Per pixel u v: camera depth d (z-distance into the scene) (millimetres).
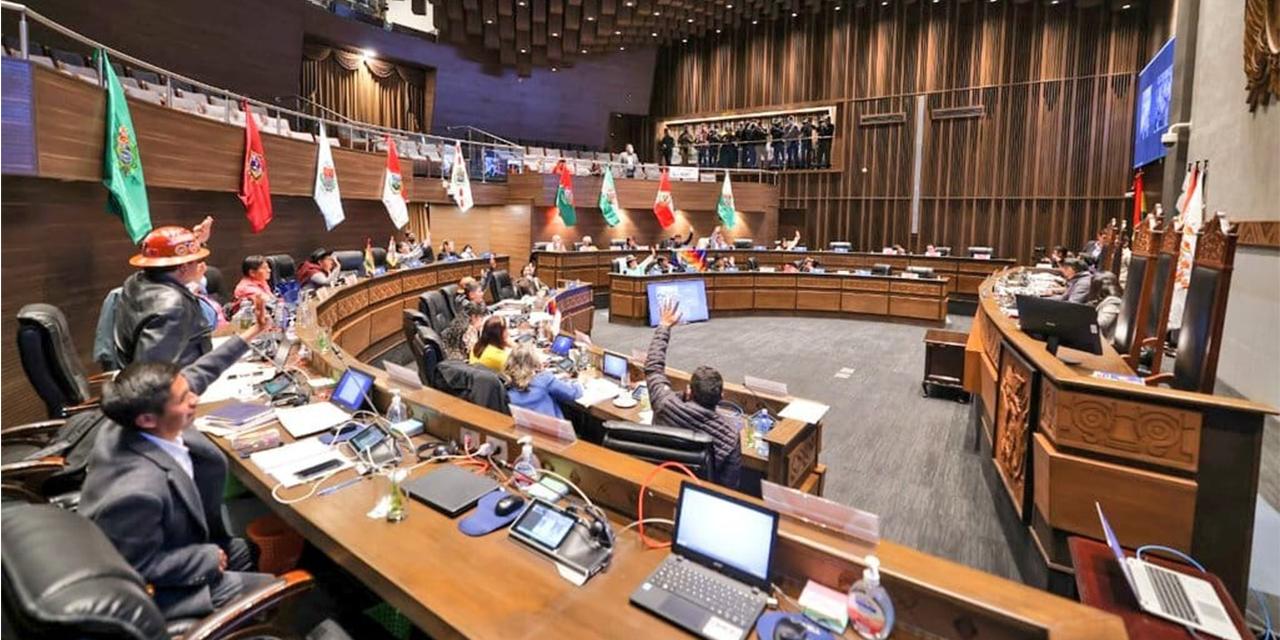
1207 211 7504
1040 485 2908
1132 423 2564
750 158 17094
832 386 6750
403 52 15008
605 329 10336
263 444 2533
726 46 17422
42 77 3562
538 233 13531
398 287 8250
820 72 15969
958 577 1513
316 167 7848
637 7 14281
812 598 1597
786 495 1772
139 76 8578
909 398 6289
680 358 8117
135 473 1769
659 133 18984
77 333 4812
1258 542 3162
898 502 3900
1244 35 6180
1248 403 2354
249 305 4781
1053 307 3100
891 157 15086
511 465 2385
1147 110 11000
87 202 4930
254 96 11531
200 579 1825
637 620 1568
